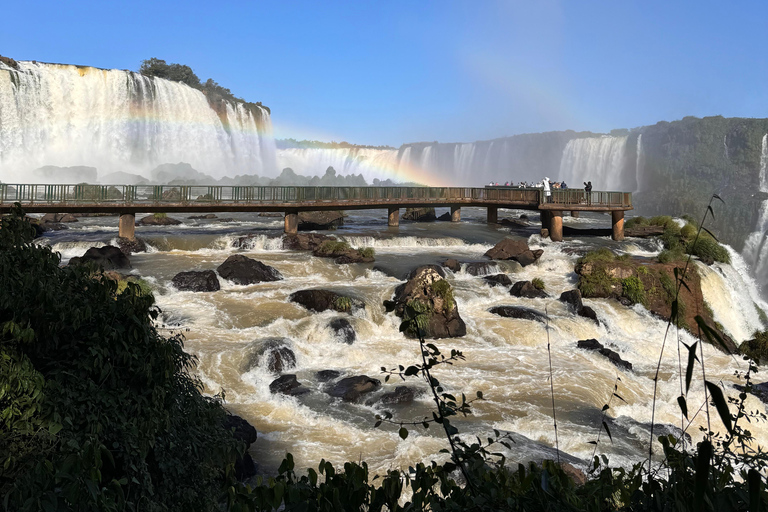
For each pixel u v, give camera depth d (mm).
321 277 27797
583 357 21156
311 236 34094
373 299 23922
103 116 79938
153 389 6996
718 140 88062
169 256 29750
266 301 23562
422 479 4285
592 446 14555
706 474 2504
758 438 16234
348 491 4070
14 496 4316
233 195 34594
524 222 49969
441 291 22797
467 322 23344
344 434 14516
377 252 33625
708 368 21875
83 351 6660
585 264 27812
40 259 6938
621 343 23281
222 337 19891
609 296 26797
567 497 4102
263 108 109500
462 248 36031
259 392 16953
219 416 8812
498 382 18250
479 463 4363
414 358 20172
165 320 21219
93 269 7391
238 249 32688
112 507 4398
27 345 6469
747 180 84000
